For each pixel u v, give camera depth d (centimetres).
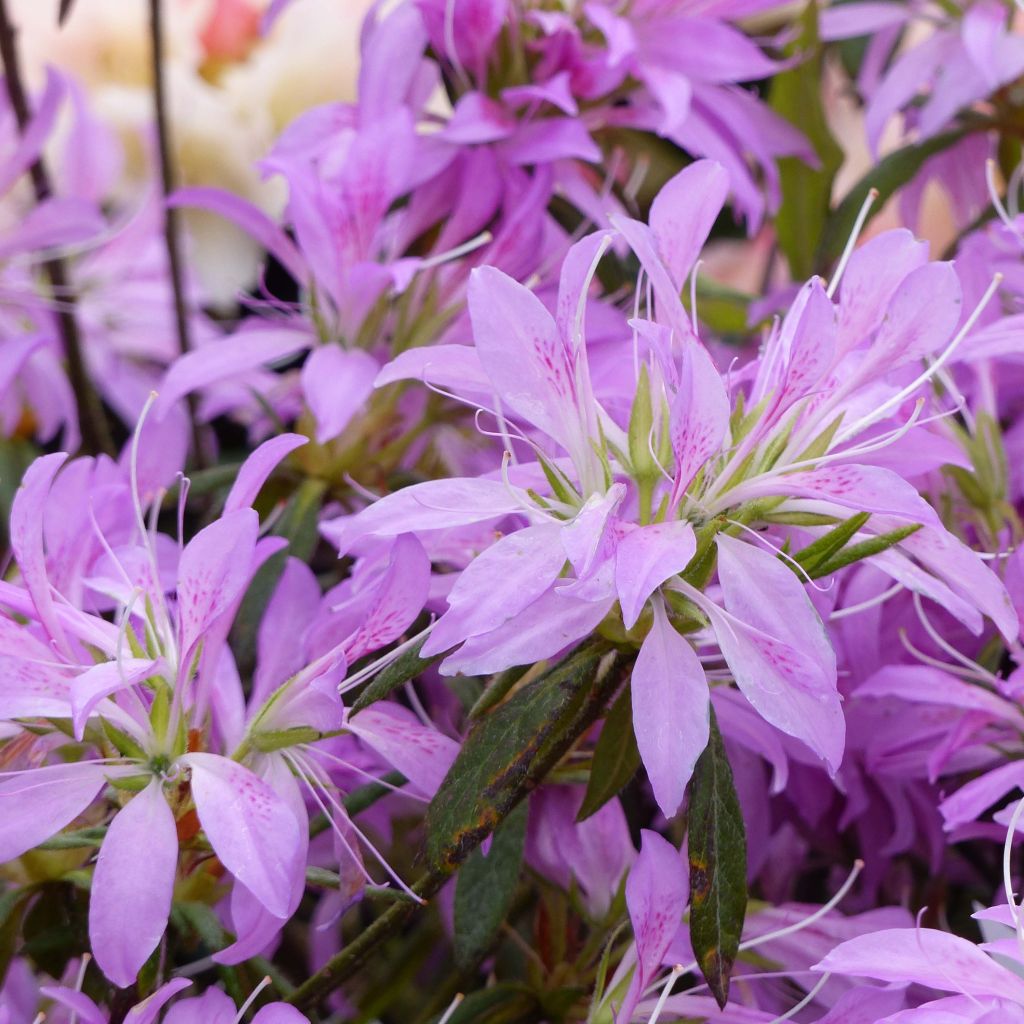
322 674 56
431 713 62
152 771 55
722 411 53
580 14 66
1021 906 55
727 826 55
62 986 58
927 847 62
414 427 65
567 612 54
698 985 59
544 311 55
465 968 58
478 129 64
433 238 66
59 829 54
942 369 61
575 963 60
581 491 55
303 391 65
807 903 64
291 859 53
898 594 61
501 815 54
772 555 55
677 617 55
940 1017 53
